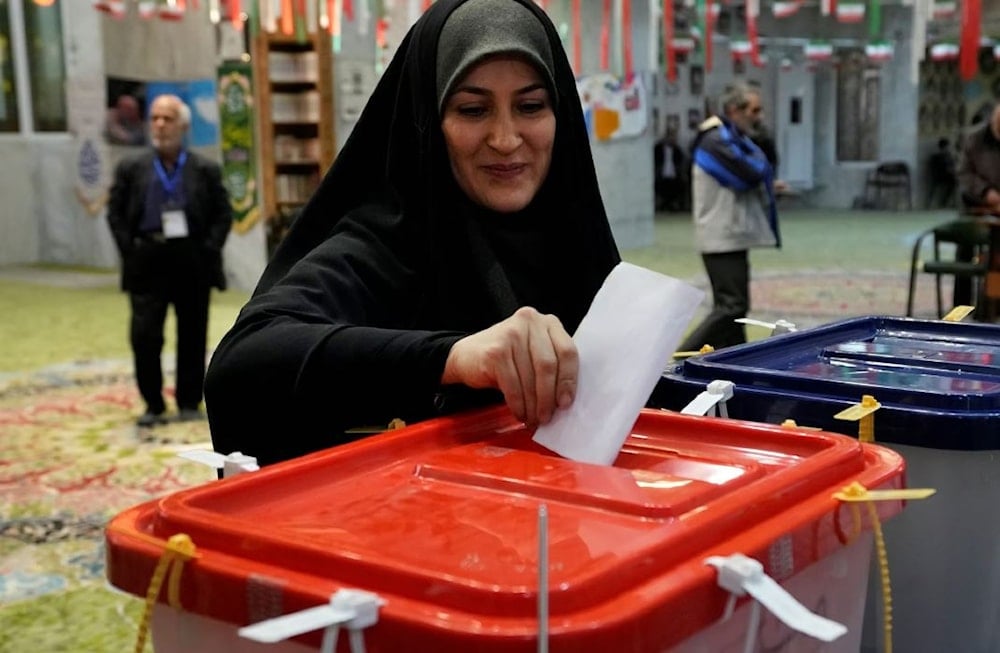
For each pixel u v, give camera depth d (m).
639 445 1.10
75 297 9.27
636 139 11.85
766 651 0.85
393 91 1.51
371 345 1.14
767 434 1.08
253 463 0.99
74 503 3.80
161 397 4.97
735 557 0.75
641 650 0.68
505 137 1.36
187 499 0.87
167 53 9.64
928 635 1.36
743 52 13.11
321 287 1.32
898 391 1.33
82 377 6.04
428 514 0.88
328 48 8.75
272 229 8.93
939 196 18.64
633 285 1.11
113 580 0.83
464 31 1.35
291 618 0.66
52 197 11.77
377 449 1.04
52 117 11.95
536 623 0.66
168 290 4.89
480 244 1.42
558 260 1.49
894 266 10.42
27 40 11.79
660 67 11.60
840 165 19.20
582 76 10.97
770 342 1.73
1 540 3.44
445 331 1.29
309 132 8.94
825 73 18.97
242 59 8.82
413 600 0.70
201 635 0.81
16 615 2.88
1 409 5.27
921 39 4.68
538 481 0.94
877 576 1.34
